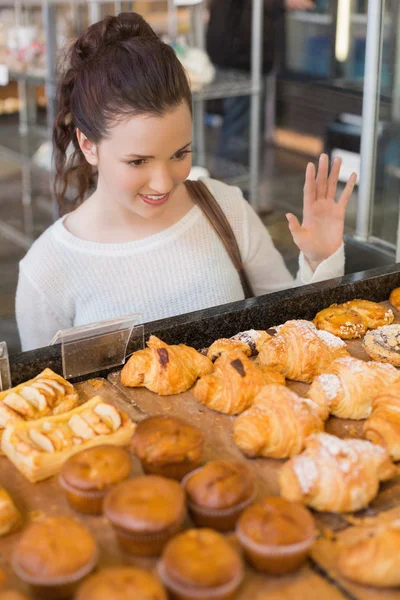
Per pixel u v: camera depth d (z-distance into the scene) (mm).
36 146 4168
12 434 931
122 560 760
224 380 1031
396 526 753
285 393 952
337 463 826
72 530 743
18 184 4234
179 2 3396
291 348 1119
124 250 1487
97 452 854
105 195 1454
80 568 703
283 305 1299
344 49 3754
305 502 824
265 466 914
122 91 1193
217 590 666
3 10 3881
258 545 719
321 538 787
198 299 1530
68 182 1610
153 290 1507
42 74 3350
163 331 1186
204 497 781
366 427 941
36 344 1565
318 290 1334
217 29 3762
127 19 1348
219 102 4336
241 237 1606
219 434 982
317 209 1491
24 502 857
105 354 1138
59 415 979
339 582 729
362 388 1009
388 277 1415
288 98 4383
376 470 848
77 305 1527
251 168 3777
